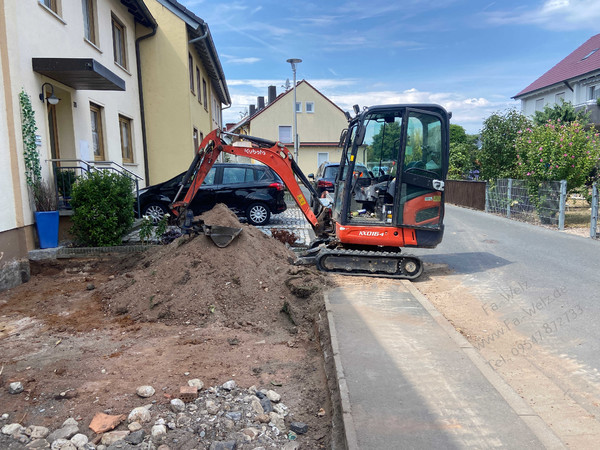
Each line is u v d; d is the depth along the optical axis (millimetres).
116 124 13430
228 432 3266
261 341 5059
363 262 7191
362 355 4141
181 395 3697
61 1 9930
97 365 4387
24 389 3918
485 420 3092
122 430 3279
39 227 8352
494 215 15938
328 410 3611
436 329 4797
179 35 16109
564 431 3299
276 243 8062
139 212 11297
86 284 7312
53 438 3184
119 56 14430
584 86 27156
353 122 7820
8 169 7293
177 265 6453
